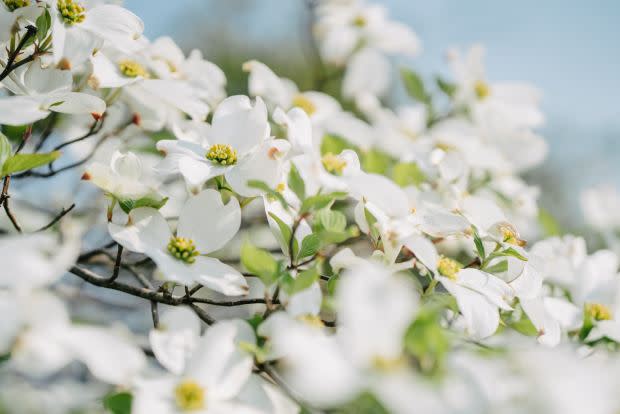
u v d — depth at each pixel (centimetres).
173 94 94
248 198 88
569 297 98
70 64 87
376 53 135
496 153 113
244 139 88
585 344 92
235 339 79
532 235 118
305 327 77
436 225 88
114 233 83
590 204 124
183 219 86
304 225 86
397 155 114
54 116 98
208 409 77
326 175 88
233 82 186
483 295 84
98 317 109
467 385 72
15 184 105
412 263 85
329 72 135
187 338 79
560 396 71
